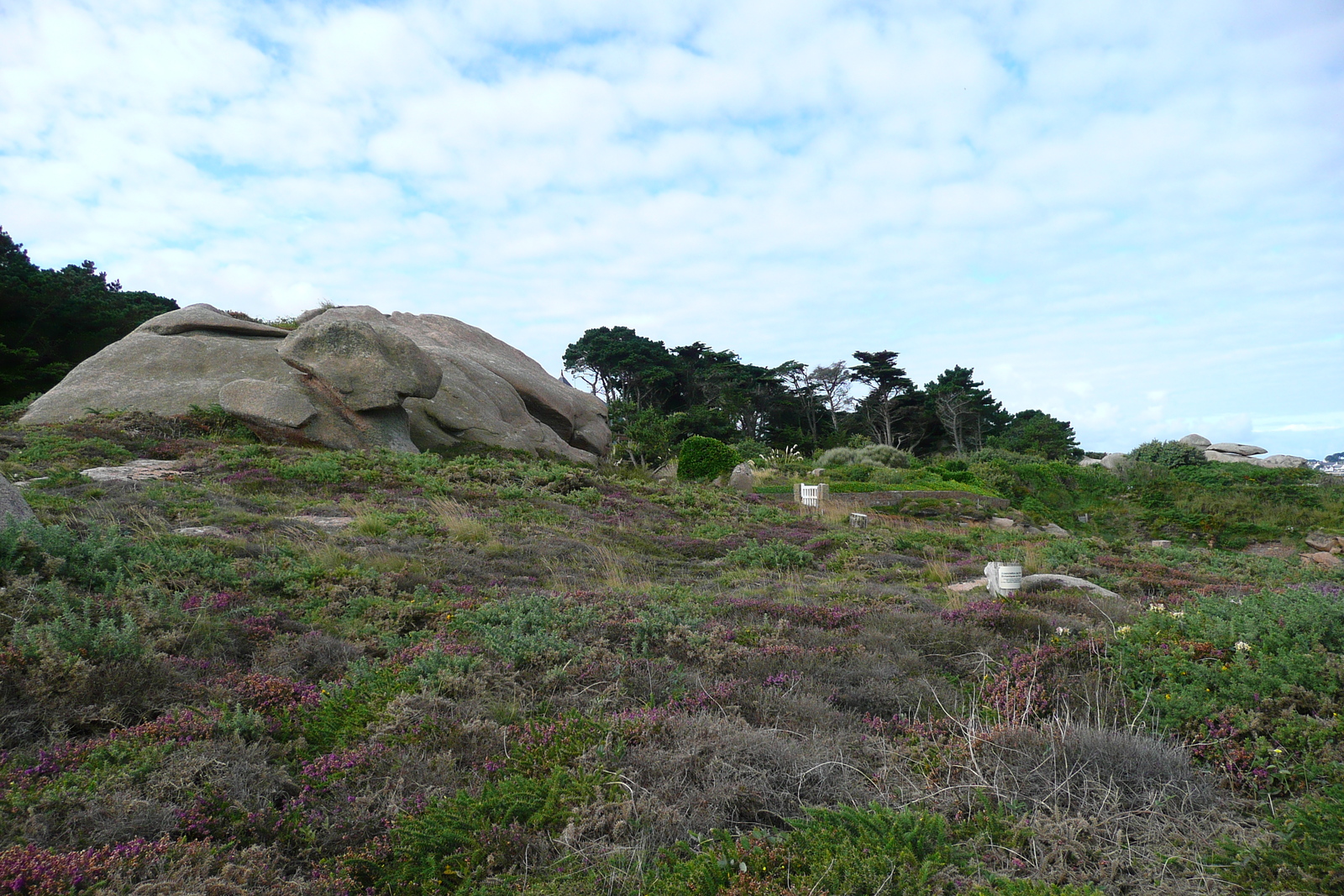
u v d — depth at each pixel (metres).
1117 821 3.39
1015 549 14.51
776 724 4.68
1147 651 5.17
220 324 23.77
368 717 4.48
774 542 13.40
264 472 14.57
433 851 3.21
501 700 4.91
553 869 3.11
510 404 25.27
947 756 4.13
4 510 6.73
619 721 4.45
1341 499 26.98
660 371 61.88
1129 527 26.56
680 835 3.36
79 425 17.44
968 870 3.00
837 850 3.05
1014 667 5.44
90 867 2.66
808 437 59.47
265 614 6.48
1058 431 62.03
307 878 3.05
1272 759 3.79
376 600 7.18
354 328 19.61
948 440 61.50
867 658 5.97
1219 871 2.98
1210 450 52.53
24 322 34.50
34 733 3.86
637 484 19.75
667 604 7.96
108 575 6.34
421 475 15.78
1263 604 5.60
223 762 3.65
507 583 8.98
